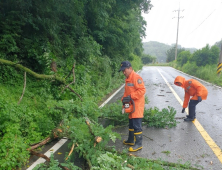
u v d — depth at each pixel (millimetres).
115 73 14164
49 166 3141
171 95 10445
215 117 6551
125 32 13734
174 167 3416
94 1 9555
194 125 5742
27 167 3355
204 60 23609
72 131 3645
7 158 3158
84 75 8281
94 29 11586
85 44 9055
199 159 3795
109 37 12000
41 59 6309
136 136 4145
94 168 2889
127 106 4039
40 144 3885
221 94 11102
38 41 6566
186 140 4680
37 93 5605
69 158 3291
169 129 5434
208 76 18625
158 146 4359
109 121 5621
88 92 8602
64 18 8758
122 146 4328
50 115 4961
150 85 14414
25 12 6316
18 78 5562
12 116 3930
